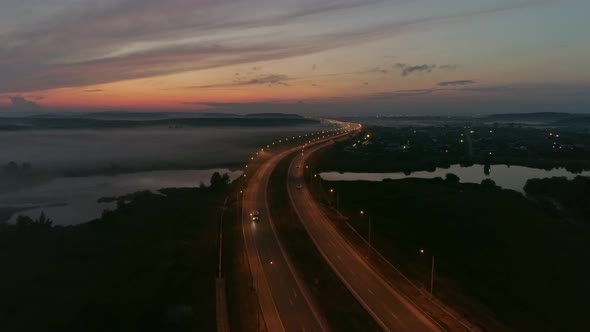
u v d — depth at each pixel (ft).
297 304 198.29
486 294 222.89
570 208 437.58
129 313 198.80
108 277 243.81
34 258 287.07
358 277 230.27
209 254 271.08
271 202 406.41
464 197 453.17
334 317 186.80
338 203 414.41
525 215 385.09
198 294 213.25
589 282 243.60
